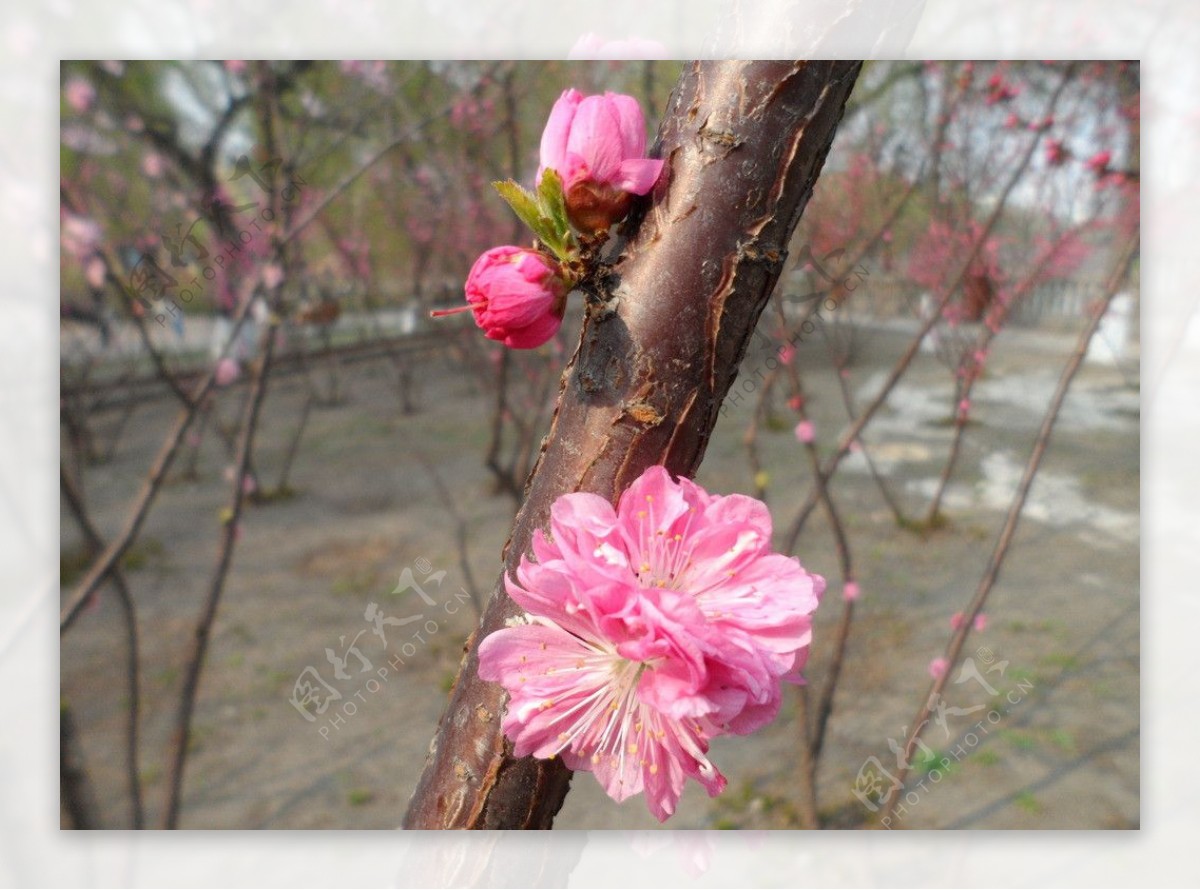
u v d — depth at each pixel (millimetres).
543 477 103
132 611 356
